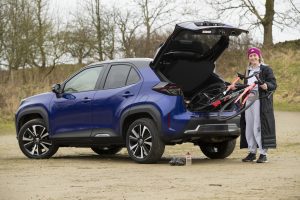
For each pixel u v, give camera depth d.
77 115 11.71
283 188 7.53
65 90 12.12
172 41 10.58
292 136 17.17
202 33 10.45
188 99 10.99
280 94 33.41
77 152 14.38
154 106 10.54
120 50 45.81
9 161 11.78
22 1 40.94
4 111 27.55
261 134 10.52
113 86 11.30
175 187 7.80
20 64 40.06
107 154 13.68
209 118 10.57
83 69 11.99
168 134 10.45
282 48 42.16
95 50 45.69
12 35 39.97
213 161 11.23
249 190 7.41
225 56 34.81
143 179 8.66
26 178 8.98
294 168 9.76
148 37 45.44
